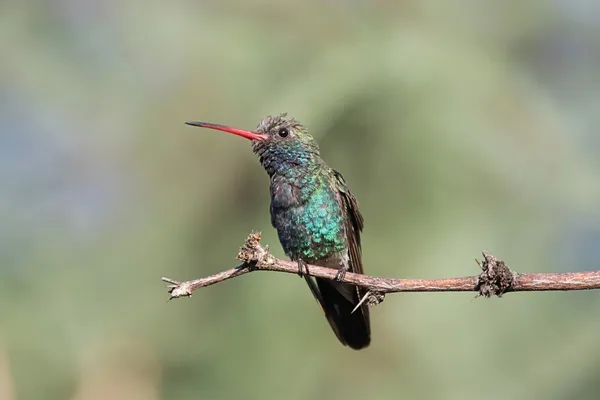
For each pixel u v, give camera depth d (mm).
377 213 10031
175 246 10914
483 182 10062
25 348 10508
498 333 10047
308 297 10328
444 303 9992
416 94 9914
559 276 6449
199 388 10516
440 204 9922
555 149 10453
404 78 9953
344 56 10203
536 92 10836
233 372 10367
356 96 9883
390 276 9844
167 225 11000
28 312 10672
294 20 10797
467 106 10039
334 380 10133
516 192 10227
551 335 10227
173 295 6750
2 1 11539
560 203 10352
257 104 10523
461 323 9945
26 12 11562
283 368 10180
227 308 10625
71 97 11570
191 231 10867
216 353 10508
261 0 10898
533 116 10461
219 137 10852
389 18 10578
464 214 9922
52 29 11633
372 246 9961
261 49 10719
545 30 11359
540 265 10000
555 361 10109
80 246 11352
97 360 10812
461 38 10531
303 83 10109
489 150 10016
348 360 10156
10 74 11430
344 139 10109
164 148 11125
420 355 10000
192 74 10961
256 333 10336
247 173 10812
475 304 10086
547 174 10359
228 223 10805
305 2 10773
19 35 11516
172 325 10852
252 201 10852
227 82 10727
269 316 10312
